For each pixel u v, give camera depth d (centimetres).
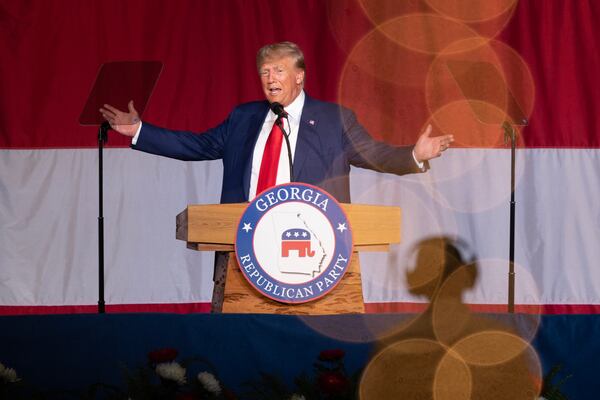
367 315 985
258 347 991
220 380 985
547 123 1997
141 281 1983
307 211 1045
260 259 1039
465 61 1983
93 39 1992
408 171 1337
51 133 1980
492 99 1989
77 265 1973
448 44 2011
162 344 992
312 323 990
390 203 1994
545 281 1986
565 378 957
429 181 1997
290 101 1423
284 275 1040
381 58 2006
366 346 980
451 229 1994
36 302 1956
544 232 1989
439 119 1998
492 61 2011
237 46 1998
